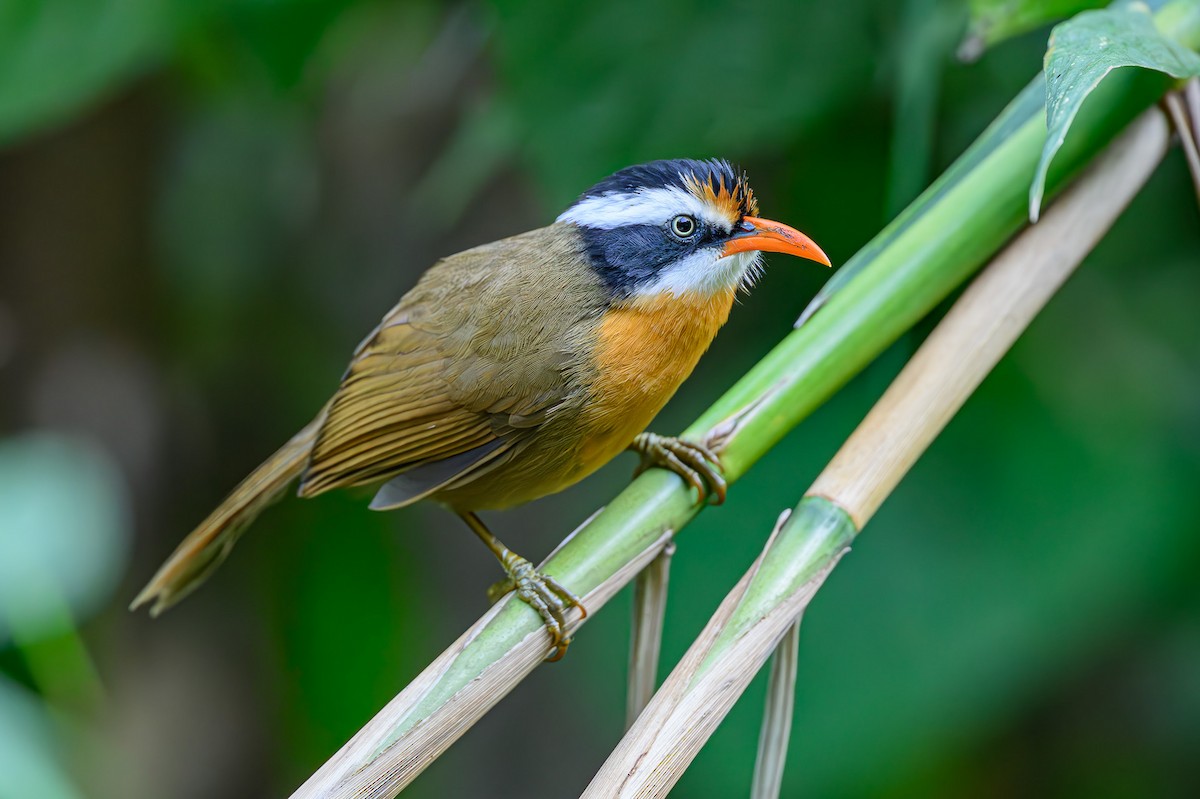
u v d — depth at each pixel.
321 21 10.34
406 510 13.60
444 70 12.94
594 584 5.97
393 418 8.10
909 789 11.43
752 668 5.47
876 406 6.26
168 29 9.95
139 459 13.60
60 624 8.45
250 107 12.13
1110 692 11.20
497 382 7.82
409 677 12.73
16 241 13.01
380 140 13.69
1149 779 11.31
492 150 10.41
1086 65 5.76
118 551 13.16
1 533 8.45
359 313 13.95
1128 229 10.39
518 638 5.77
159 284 13.55
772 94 9.69
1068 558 9.84
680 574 10.35
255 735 13.71
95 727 10.32
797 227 10.48
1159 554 9.83
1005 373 10.27
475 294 8.13
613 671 11.41
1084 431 10.12
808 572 5.69
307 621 12.88
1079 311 10.46
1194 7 6.77
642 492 6.29
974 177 6.69
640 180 8.06
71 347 13.30
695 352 8.09
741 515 10.41
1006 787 11.50
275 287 13.80
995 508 10.04
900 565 10.01
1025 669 9.76
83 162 12.97
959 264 6.59
